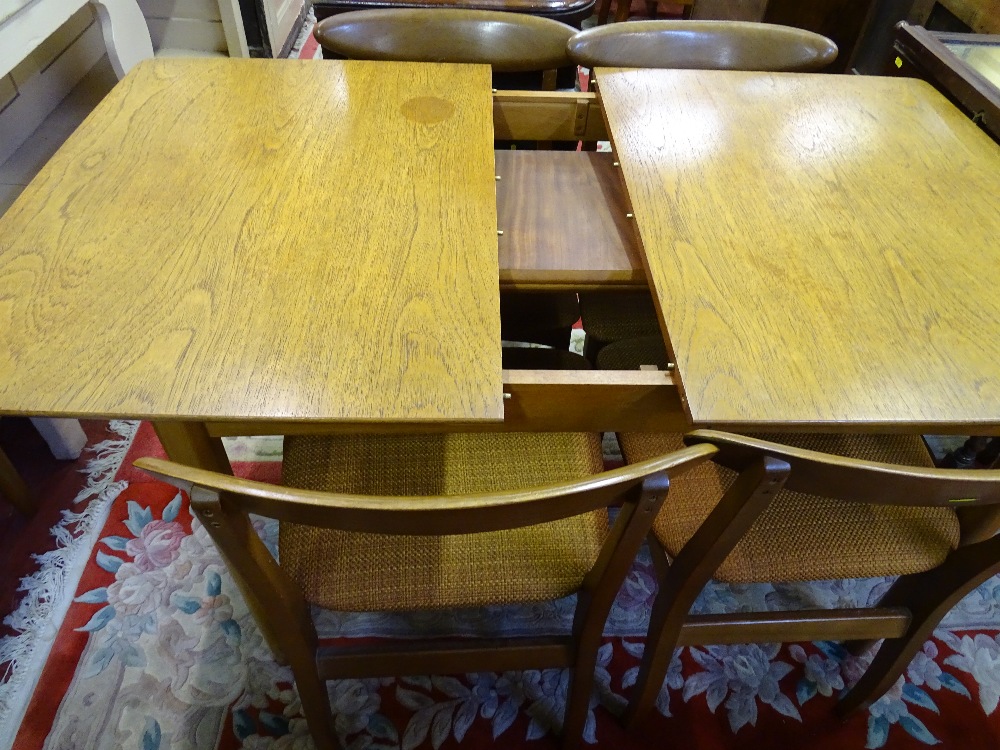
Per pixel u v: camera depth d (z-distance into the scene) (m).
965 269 0.87
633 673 1.20
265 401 0.66
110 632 1.21
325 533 0.84
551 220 1.08
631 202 0.95
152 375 0.68
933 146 1.11
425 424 0.72
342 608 0.81
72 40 1.76
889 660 1.01
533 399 0.76
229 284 0.78
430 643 0.89
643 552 1.36
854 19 2.38
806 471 0.61
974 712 1.17
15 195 1.62
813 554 0.87
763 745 1.12
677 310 0.79
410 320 0.75
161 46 2.40
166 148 0.99
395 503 0.53
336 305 0.76
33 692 1.13
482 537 0.85
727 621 0.92
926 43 1.38
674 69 1.31
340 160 0.99
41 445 1.49
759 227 0.92
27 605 1.24
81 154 0.97
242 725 1.11
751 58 1.39
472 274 0.81
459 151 1.03
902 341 0.76
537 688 1.18
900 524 0.90
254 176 0.95
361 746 1.10
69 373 0.67
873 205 0.97
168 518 1.37
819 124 1.15
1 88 1.54
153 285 0.77
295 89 1.16
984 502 0.66
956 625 1.28
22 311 0.73
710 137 1.10
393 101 1.14
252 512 0.59
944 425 0.70
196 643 1.20
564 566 0.84
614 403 0.77
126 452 1.49
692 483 0.93
